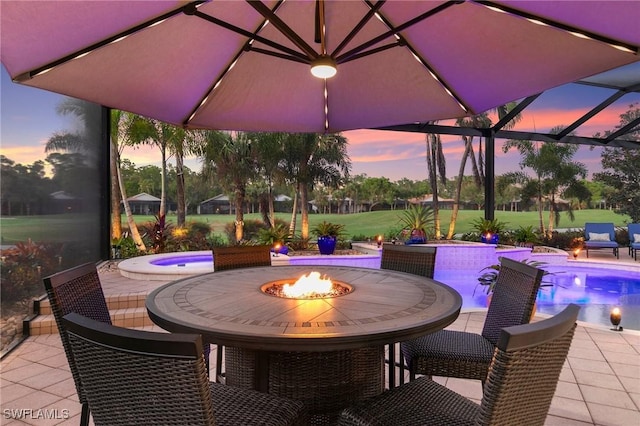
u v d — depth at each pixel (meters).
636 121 9.59
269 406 1.44
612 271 7.89
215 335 1.38
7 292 3.14
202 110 2.81
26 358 2.96
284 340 1.32
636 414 2.18
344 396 1.83
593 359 2.98
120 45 1.92
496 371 0.98
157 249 7.18
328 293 1.98
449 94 2.71
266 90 2.80
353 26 2.48
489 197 9.23
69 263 4.71
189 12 1.88
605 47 1.88
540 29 1.94
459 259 8.04
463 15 2.09
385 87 2.80
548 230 10.72
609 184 11.02
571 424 2.07
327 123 3.26
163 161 7.80
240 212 8.38
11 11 1.46
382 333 1.37
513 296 2.04
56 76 1.90
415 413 1.39
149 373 0.93
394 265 2.91
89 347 0.98
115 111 6.96
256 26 2.36
